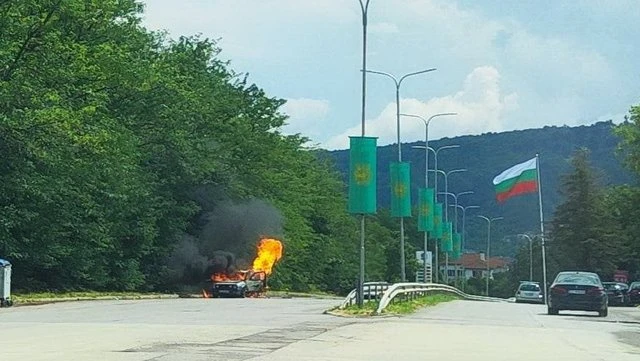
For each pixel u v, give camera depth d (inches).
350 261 3988.7
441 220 2605.8
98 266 1913.1
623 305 2297.0
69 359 554.3
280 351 635.5
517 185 2923.2
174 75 2199.8
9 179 1510.8
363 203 1216.8
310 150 3782.0
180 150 2252.7
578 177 3816.4
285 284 3129.9
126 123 1946.4
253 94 2918.3
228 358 572.7
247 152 2763.3
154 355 581.9
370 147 1217.4
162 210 2234.3
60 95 1572.3
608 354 684.1
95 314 1109.1
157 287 2337.6
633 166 2439.7
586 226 3725.4
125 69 1723.7
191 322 951.6
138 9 1914.4
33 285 1729.8
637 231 2719.0
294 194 3152.1
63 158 1560.0
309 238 3336.6
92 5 1644.9
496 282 5856.3
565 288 1355.8
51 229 1660.9
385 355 624.7
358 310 1212.5
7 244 1576.0
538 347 730.2
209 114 2450.8
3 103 1422.2
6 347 637.9
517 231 5339.6
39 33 1488.7
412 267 4874.5
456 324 1030.4
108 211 1835.6
